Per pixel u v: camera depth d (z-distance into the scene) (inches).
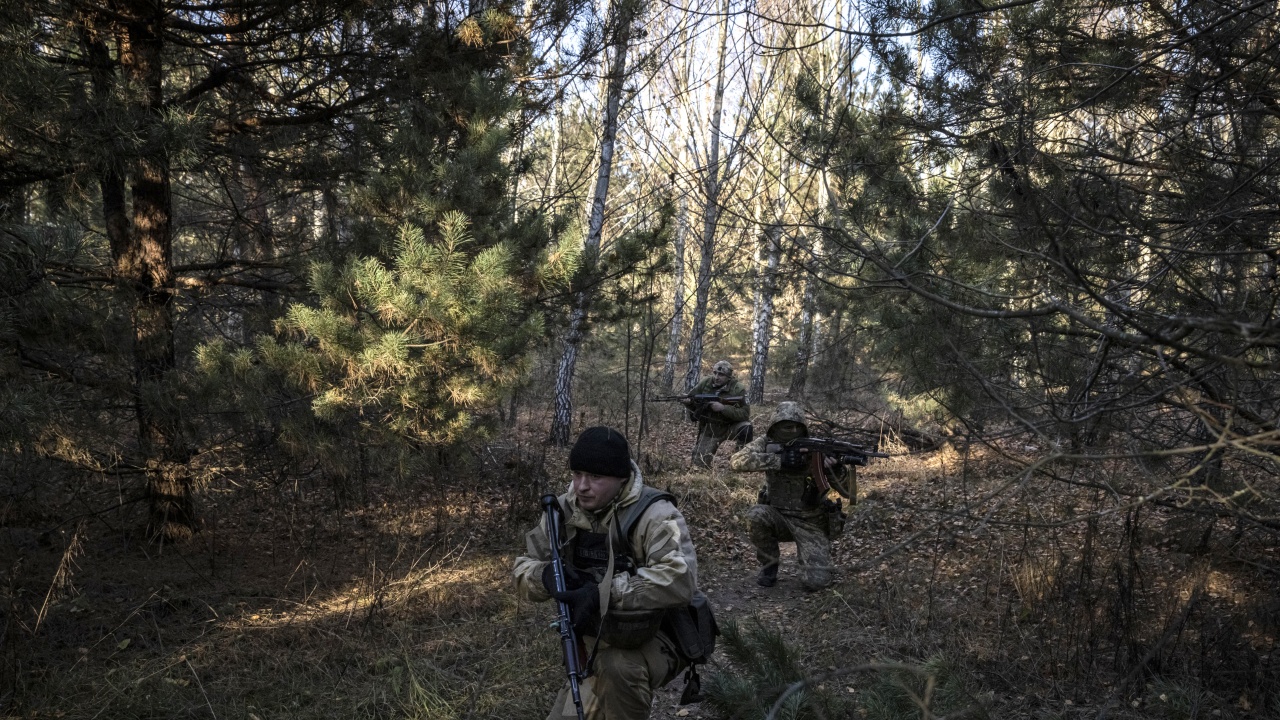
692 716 165.9
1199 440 135.0
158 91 238.4
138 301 235.3
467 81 240.2
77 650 179.0
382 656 182.9
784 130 247.3
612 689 113.0
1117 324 123.7
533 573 118.3
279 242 314.2
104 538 253.9
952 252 198.5
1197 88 140.4
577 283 270.1
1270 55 153.1
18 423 169.8
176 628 195.9
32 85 165.8
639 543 114.3
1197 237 137.5
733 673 164.4
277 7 240.4
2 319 177.2
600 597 109.3
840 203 207.9
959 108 193.2
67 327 196.1
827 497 244.5
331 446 225.6
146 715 156.7
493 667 180.2
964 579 227.0
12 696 157.8
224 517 288.7
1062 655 171.9
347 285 208.8
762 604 232.5
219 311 296.2
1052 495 273.0
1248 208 146.7
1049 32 181.3
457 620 209.9
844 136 207.9
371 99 264.7
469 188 225.9
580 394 685.3
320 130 282.4
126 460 234.2
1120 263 160.6
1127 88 166.6
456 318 200.8
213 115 256.1
